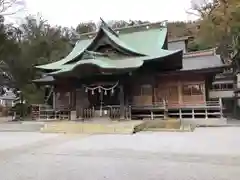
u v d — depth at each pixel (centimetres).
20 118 2897
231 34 2647
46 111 2483
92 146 1066
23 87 3550
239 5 2181
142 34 2717
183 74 2214
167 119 1997
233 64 3038
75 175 622
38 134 1595
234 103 3366
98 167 699
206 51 2780
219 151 903
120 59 2259
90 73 2061
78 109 2192
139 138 1295
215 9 2612
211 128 1775
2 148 1050
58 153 922
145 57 2183
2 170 681
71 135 1490
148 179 578
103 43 2334
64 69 2259
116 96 2306
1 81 3956
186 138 1258
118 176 607
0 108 3969
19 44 3788
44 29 4916
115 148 1002
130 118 2052
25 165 738
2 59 3603
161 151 920
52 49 4250
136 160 779
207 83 2364
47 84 2664
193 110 2078
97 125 1667
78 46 3027
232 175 594
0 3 3638
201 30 3041
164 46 2716
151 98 2206
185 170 648
